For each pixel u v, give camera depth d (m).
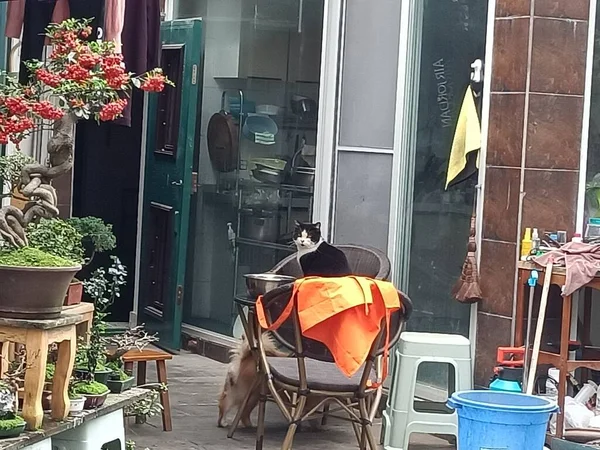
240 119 6.86
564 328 4.84
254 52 6.74
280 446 4.98
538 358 4.91
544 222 5.25
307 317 4.13
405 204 5.85
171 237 7.07
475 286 5.34
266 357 4.66
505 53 5.31
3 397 3.37
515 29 5.27
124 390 4.23
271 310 4.68
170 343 7.07
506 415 3.91
